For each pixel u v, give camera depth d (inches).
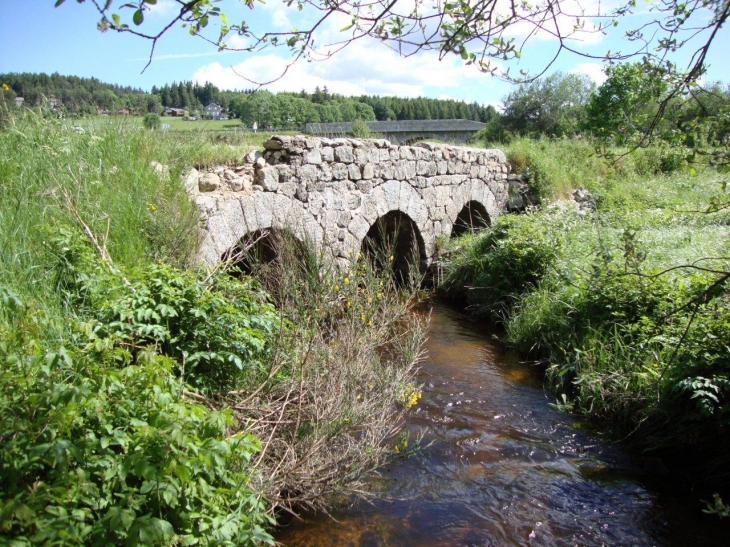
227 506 105.7
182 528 93.7
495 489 166.6
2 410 84.4
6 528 71.2
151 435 91.8
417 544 140.6
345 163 298.8
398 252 388.2
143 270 163.3
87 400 91.7
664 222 397.7
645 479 174.1
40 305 136.2
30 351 100.4
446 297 373.7
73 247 158.9
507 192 462.6
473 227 444.8
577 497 164.2
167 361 105.0
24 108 222.5
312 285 189.5
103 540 81.0
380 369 182.7
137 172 216.7
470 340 297.1
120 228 187.8
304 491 144.7
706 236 331.0
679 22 91.9
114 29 65.8
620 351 223.6
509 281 335.6
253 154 265.9
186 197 218.4
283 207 261.6
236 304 174.7
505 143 635.5
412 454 171.3
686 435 178.2
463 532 146.4
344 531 143.0
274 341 166.2
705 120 96.3
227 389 152.7
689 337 188.4
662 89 102.0
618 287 242.7
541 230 351.3
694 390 170.6
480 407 219.0
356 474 150.8
